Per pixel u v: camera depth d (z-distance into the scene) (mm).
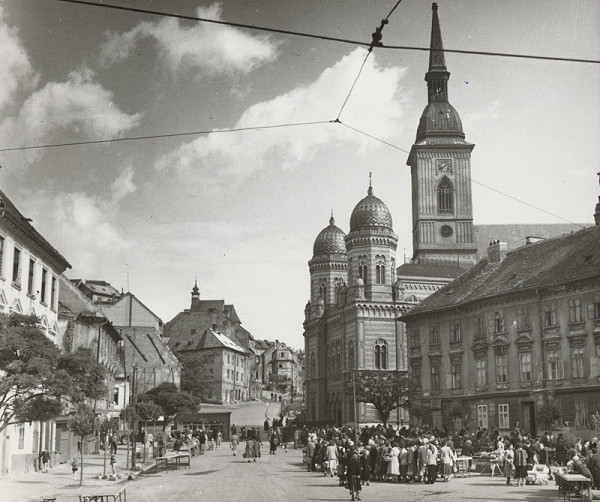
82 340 69000
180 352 163125
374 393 88438
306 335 135000
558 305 65500
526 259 75750
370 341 109562
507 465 40469
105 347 76562
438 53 137625
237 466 57500
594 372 61156
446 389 78312
